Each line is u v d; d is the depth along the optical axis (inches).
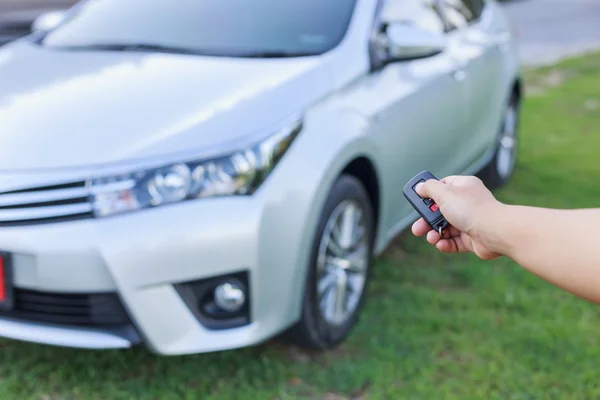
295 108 101.0
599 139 239.1
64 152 91.7
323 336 105.8
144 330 88.7
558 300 127.6
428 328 114.4
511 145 190.4
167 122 95.4
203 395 96.5
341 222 108.3
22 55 126.3
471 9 172.7
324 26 122.6
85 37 131.4
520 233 40.1
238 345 92.1
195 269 88.9
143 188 89.3
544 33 508.7
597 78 345.4
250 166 92.2
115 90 104.1
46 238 87.7
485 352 108.3
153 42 124.7
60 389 98.4
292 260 95.1
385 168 117.6
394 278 134.7
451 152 146.7
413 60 132.6
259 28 123.6
